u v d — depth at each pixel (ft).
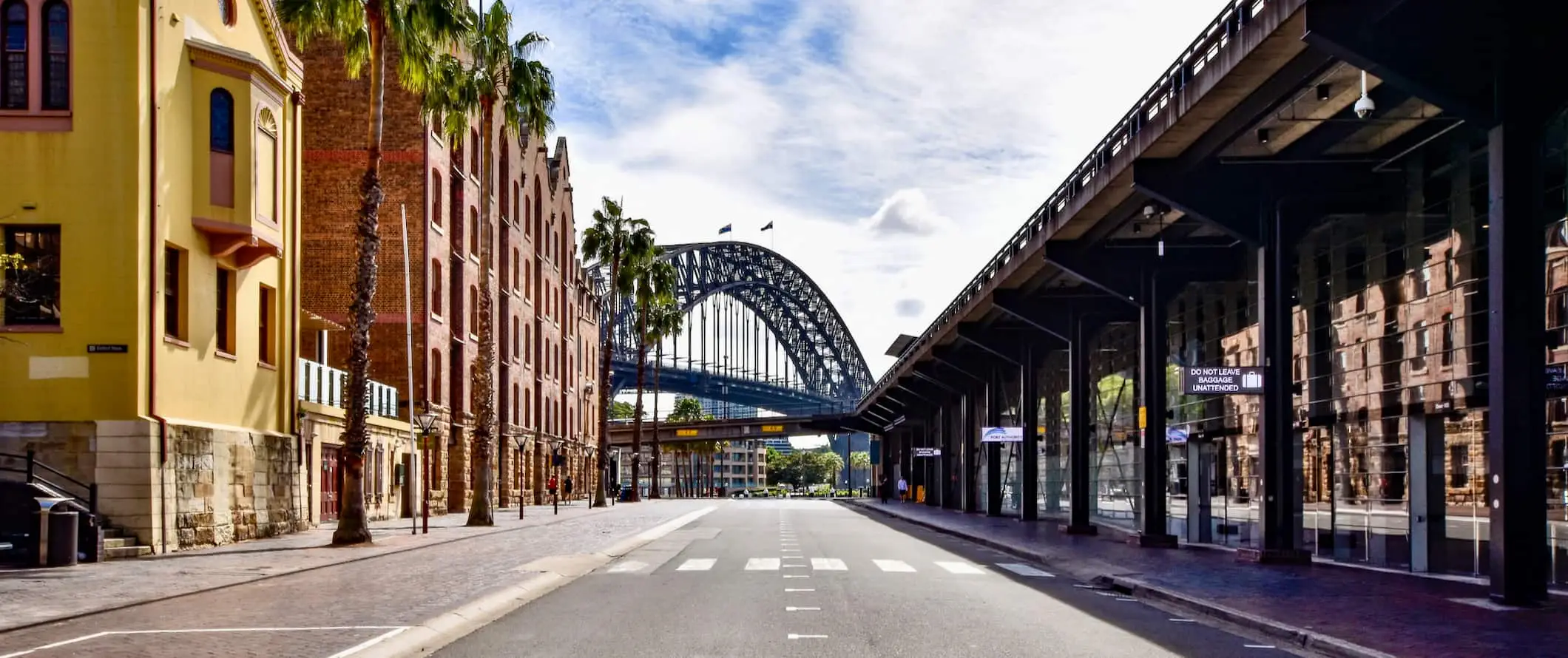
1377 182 75.72
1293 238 77.82
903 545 105.81
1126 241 103.71
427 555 86.43
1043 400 176.96
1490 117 52.85
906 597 57.62
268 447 106.73
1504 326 52.24
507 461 219.41
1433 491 69.56
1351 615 48.44
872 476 433.48
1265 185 77.61
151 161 87.25
